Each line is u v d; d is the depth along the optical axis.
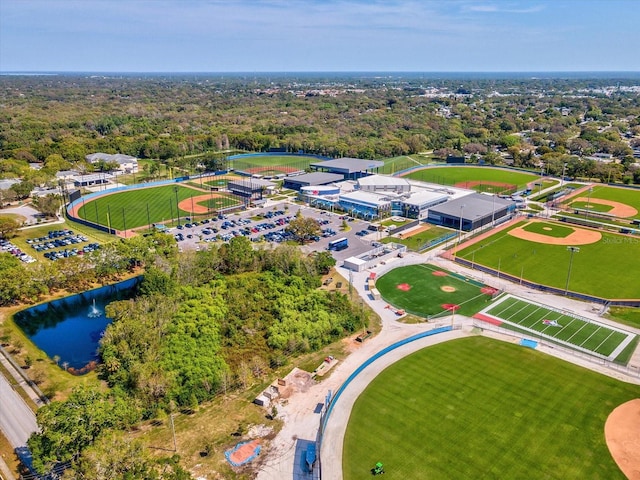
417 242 152.12
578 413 74.62
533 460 65.56
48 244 147.00
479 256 140.75
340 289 119.12
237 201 196.88
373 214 176.62
